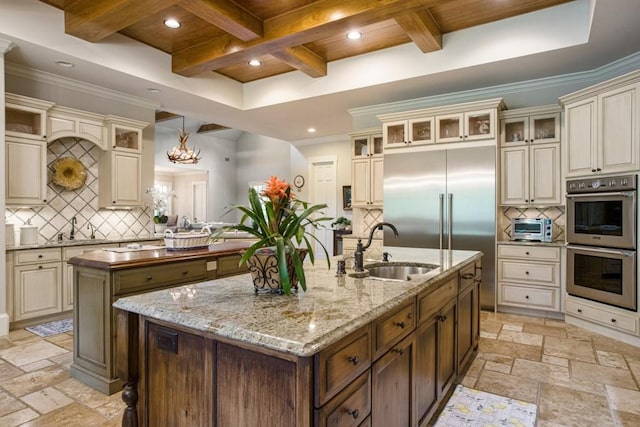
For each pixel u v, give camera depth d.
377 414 1.40
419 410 1.82
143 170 5.37
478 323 3.15
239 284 1.84
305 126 7.00
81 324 2.60
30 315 3.80
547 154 4.28
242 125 6.95
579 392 2.47
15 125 3.97
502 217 4.72
